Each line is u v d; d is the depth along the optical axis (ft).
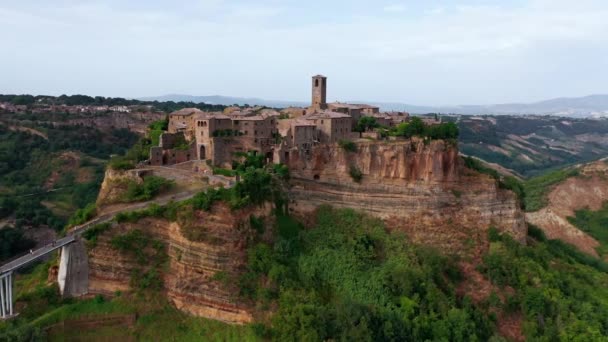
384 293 306.14
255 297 288.30
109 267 303.27
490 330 311.68
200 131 375.86
